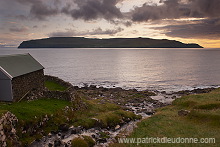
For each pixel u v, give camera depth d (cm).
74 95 3838
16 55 3909
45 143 2175
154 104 4919
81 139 2248
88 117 3288
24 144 2061
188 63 17288
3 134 1859
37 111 2612
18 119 2248
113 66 15112
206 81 8925
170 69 13162
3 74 2959
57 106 3120
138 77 10119
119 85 8169
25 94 3475
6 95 3027
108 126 2956
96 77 10075
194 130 2562
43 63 16838
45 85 4688
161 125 2881
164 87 7731
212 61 19138
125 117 3425
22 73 3334
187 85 8100
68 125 2658
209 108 3438
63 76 10244
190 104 3938
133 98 5531
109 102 4978
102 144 2286
